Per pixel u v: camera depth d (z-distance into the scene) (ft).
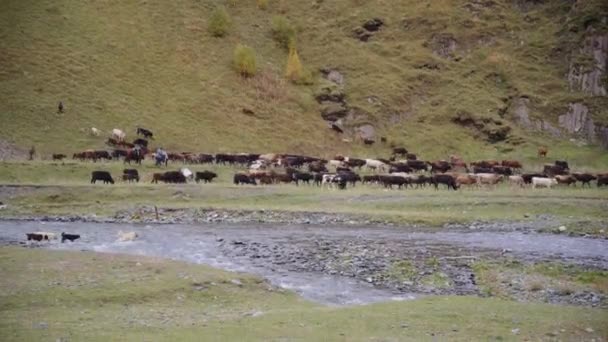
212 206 153.07
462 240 115.34
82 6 293.64
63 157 205.57
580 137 297.12
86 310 64.13
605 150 287.28
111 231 126.21
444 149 278.87
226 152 246.47
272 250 105.91
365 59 317.42
